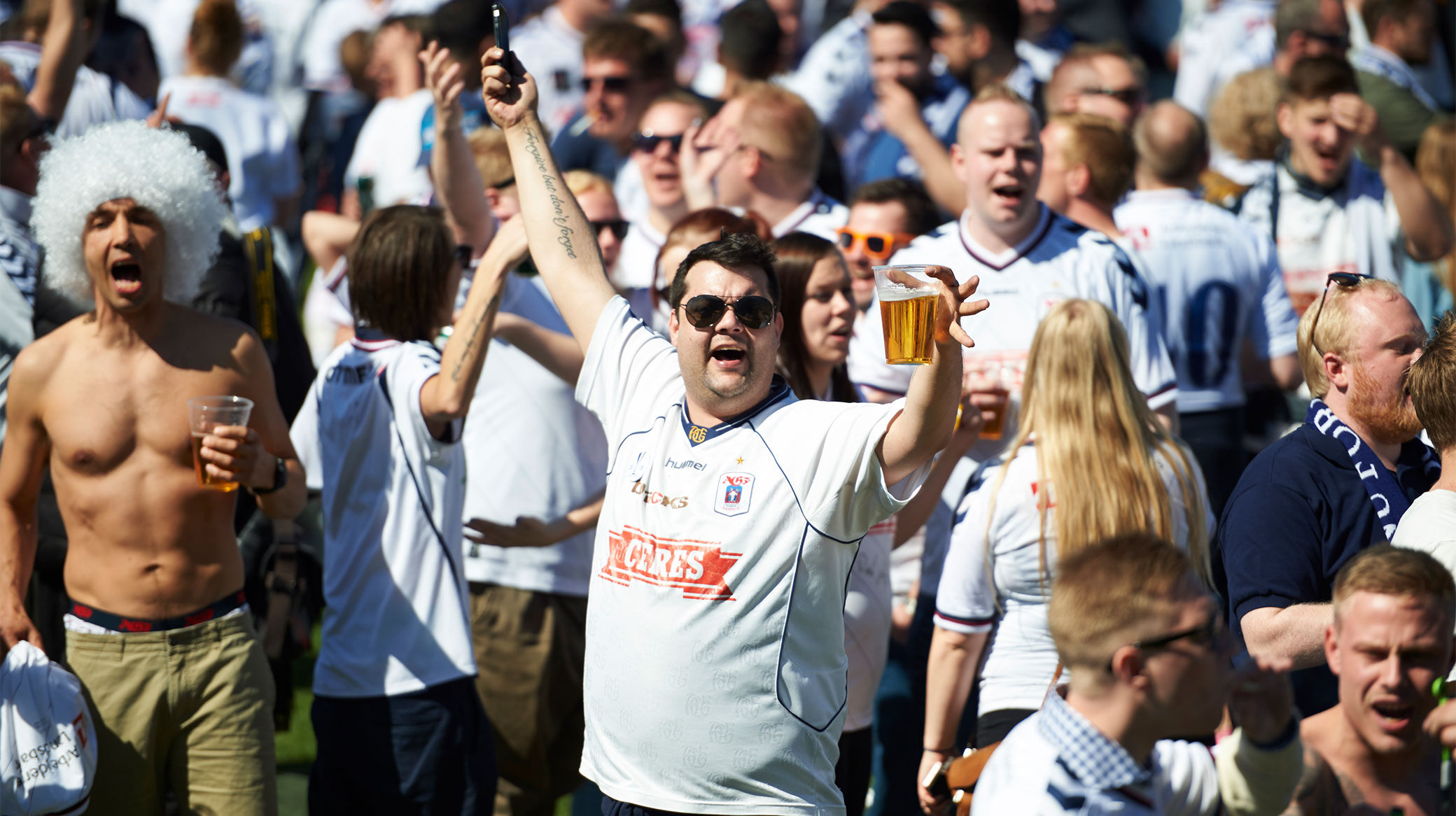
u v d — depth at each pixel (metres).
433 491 10.50
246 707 10.10
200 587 10.02
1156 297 13.12
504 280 10.12
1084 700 6.36
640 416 8.53
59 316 11.63
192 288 10.35
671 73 20.36
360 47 26.58
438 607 10.49
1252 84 18.41
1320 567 8.94
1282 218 16.67
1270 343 15.44
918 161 17.81
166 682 9.87
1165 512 9.68
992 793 6.47
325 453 10.89
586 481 12.70
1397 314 9.01
